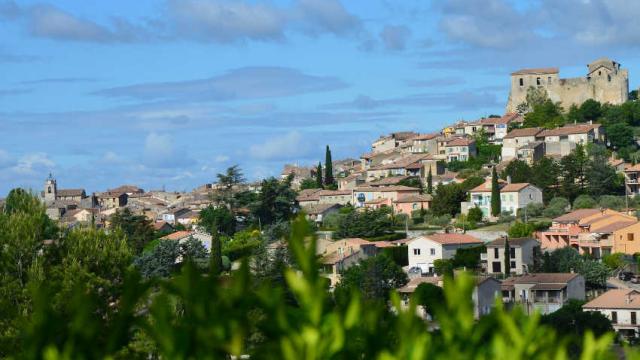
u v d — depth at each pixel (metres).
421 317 8.86
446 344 8.63
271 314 8.49
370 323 8.69
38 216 64.81
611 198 195.00
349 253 153.38
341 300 8.84
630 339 104.44
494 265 151.75
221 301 8.62
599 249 161.88
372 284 124.81
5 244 62.31
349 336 8.45
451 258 158.62
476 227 185.50
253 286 8.94
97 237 64.06
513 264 151.00
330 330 8.31
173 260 152.75
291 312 8.45
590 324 99.38
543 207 193.38
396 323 8.68
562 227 170.12
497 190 196.00
